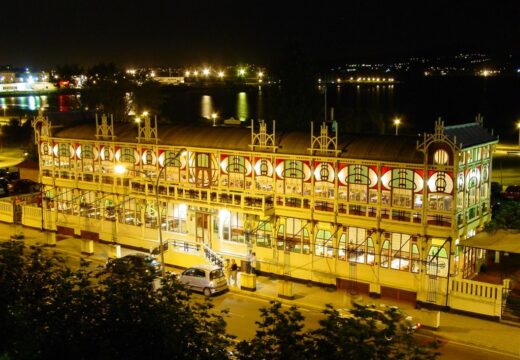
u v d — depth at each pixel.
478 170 39.22
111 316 17.77
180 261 44.53
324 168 40.34
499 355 30.22
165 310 17.62
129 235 49.53
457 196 36.09
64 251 48.72
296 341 15.88
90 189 52.16
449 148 35.66
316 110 77.31
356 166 39.06
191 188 45.12
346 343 14.95
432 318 33.03
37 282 19.78
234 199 43.03
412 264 37.34
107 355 16.61
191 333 17.31
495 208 51.22
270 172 42.53
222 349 17.31
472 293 35.09
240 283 40.31
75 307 18.30
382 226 38.25
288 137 42.81
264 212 41.66
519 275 40.62
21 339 17.80
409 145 38.22
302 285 41.00
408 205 37.47
